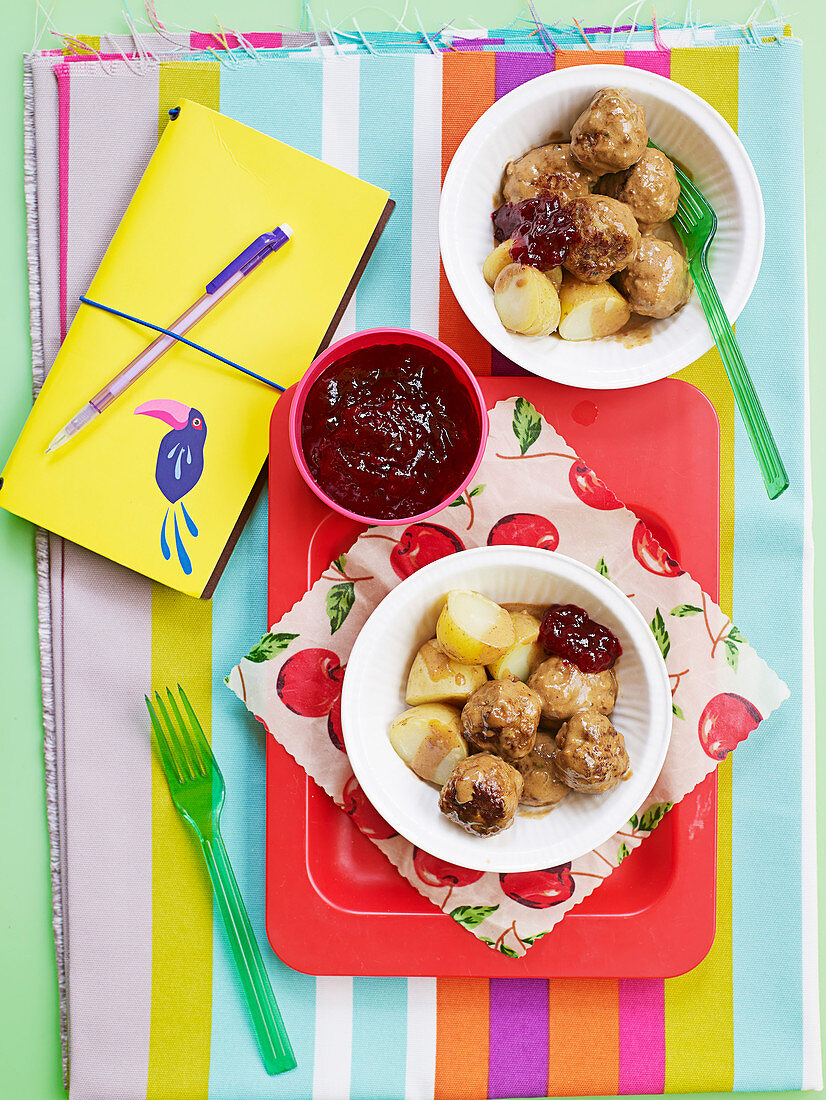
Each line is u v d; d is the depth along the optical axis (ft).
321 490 2.30
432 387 2.35
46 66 2.50
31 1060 2.56
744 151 2.34
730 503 2.53
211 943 2.52
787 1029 2.52
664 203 2.33
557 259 2.29
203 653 2.52
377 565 2.42
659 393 2.45
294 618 2.42
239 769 2.52
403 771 2.34
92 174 2.51
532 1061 2.52
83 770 2.52
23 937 2.56
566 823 2.32
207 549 2.47
